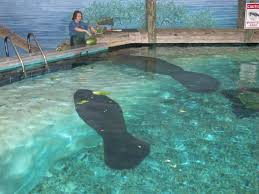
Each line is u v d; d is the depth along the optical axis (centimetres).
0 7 1154
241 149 503
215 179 430
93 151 501
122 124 586
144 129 568
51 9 1176
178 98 704
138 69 909
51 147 515
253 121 595
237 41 1196
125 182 428
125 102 681
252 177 434
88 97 702
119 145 516
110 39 1127
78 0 1193
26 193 414
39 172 456
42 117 610
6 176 449
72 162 476
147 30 1196
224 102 681
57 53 924
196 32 1201
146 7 1191
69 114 623
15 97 700
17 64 832
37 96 705
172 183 423
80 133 555
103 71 891
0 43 1140
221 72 880
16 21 1170
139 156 484
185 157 482
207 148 506
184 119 605
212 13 1265
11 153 499
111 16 1248
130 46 1198
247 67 926
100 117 612
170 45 1209
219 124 584
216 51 1126
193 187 415
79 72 882
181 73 873
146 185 420
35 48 1166
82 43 1048
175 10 1264
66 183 431
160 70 900
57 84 782
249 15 1159
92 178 438
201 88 762
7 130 563
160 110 645
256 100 690
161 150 501
